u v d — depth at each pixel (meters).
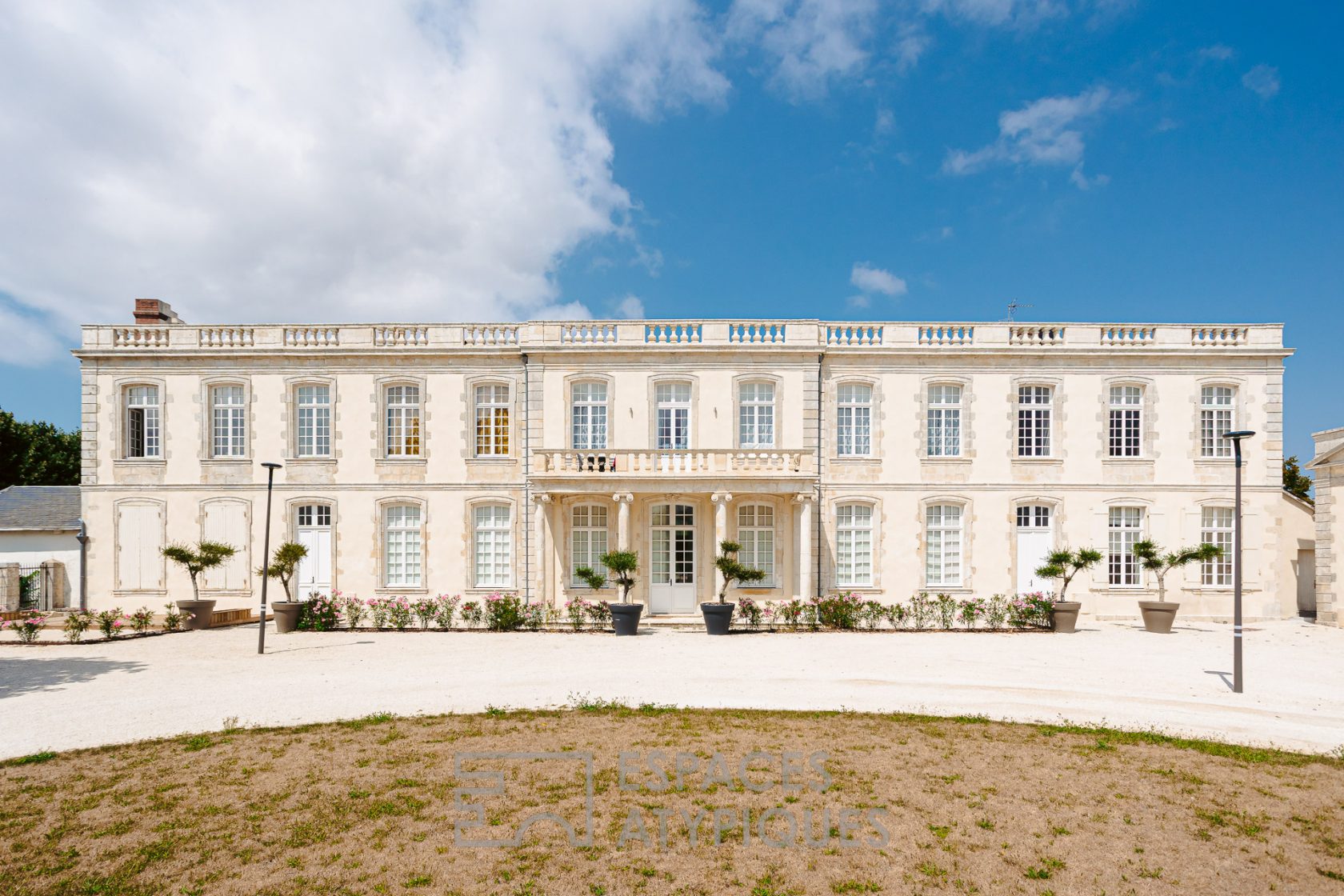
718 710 10.76
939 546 22.34
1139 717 10.60
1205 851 6.34
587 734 9.50
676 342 22.39
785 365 22.23
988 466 22.34
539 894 5.55
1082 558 19.70
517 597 19.75
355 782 7.79
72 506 23.91
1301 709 11.11
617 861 6.08
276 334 22.86
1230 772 8.28
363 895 5.50
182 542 22.38
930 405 22.64
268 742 9.15
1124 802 7.39
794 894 5.60
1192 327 22.52
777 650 16.12
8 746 9.05
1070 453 22.34
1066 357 22.36
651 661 14.71
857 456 22.28
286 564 19.33
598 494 21.55
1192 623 21.31
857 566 22.27
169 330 22.89
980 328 22.67
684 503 21.94
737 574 19.02
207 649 16.16
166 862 5.98
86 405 22.64
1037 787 7.76
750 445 22.23
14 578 22.22
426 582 22.23
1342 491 20.86
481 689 12.15
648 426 22.11
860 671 13.66
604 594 21.77
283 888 5.59
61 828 6.63
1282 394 22.31
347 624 19.67
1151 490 22.25
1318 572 21.47
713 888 5.67
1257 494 22.22
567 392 22.25
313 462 22.47
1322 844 6.50
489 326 22.75
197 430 22.55
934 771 8.21
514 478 22.42
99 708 10.86
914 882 5.77
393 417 22.83
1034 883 5.78
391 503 22.41
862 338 22.75
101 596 22.36
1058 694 11.90
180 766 8.29
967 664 14.39
